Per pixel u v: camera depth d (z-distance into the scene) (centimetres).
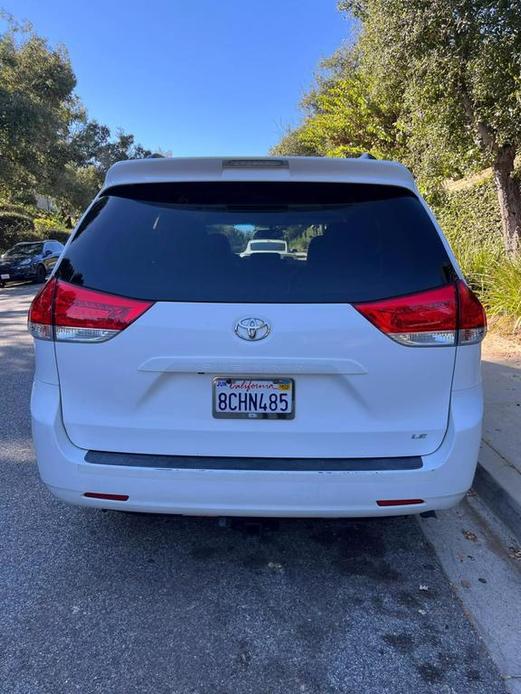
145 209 245
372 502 230
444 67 782
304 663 220
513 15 711
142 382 229
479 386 243
